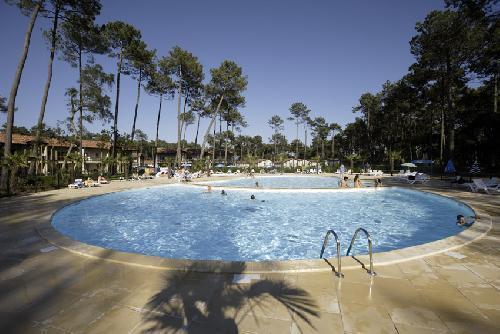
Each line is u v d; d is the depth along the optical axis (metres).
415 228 8.75
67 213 10.29
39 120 17.95
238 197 14.81
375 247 7.06
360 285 3.60
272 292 3.43
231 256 6.62
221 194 15.73
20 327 2.77
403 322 2.76
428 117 41.44
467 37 21.33
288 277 3.86
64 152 35.00
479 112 32.50
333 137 66.31
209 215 10.92
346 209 11.80
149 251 6.95
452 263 4.33
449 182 19.12
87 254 4.86
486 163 31.23
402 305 3.09
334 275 3.92
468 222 7.66
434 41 23.11
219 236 8.20
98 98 26.22
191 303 3.20
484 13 17.23
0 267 4.37
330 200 13.77
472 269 4.09
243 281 3.74
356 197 14.45
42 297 3.39
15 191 14.08
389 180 23.53
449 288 3.50
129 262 4.43
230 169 38.72
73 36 21.38
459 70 24.78
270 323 2.78
